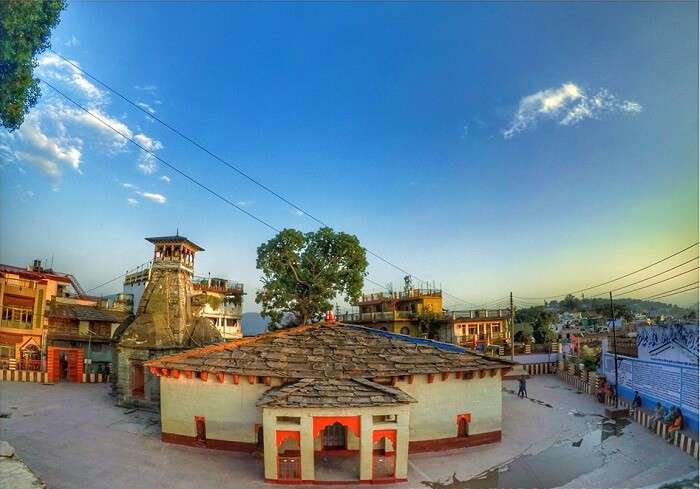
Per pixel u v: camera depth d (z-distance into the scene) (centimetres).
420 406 1911
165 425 1978
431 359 1992
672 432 1984
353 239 4622
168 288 2925
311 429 1573
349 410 1584
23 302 3922
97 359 4319
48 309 4106
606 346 3388
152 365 1975
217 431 1895
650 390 2547
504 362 2025
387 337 2188
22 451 1762
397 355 2003
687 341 2256
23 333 3888
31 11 1494
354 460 1773
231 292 6009
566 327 7531
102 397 2894
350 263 4594
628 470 1673
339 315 7106
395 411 1606
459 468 1728
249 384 1883
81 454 1778
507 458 1838
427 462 1788
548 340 6212
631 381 2811
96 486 1484
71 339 4125
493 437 2028
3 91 1527
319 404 1566
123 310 4731
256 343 2083
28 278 3956
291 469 1572
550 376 4425
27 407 2531
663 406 2380
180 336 2797
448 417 1945
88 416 2373
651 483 1519
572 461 1794
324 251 4647
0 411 2411
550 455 1867
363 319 6556
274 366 1877
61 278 4294
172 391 1983
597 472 1669
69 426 2164
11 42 1484
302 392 1639
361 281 4591
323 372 1827
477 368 1956
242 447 1864
